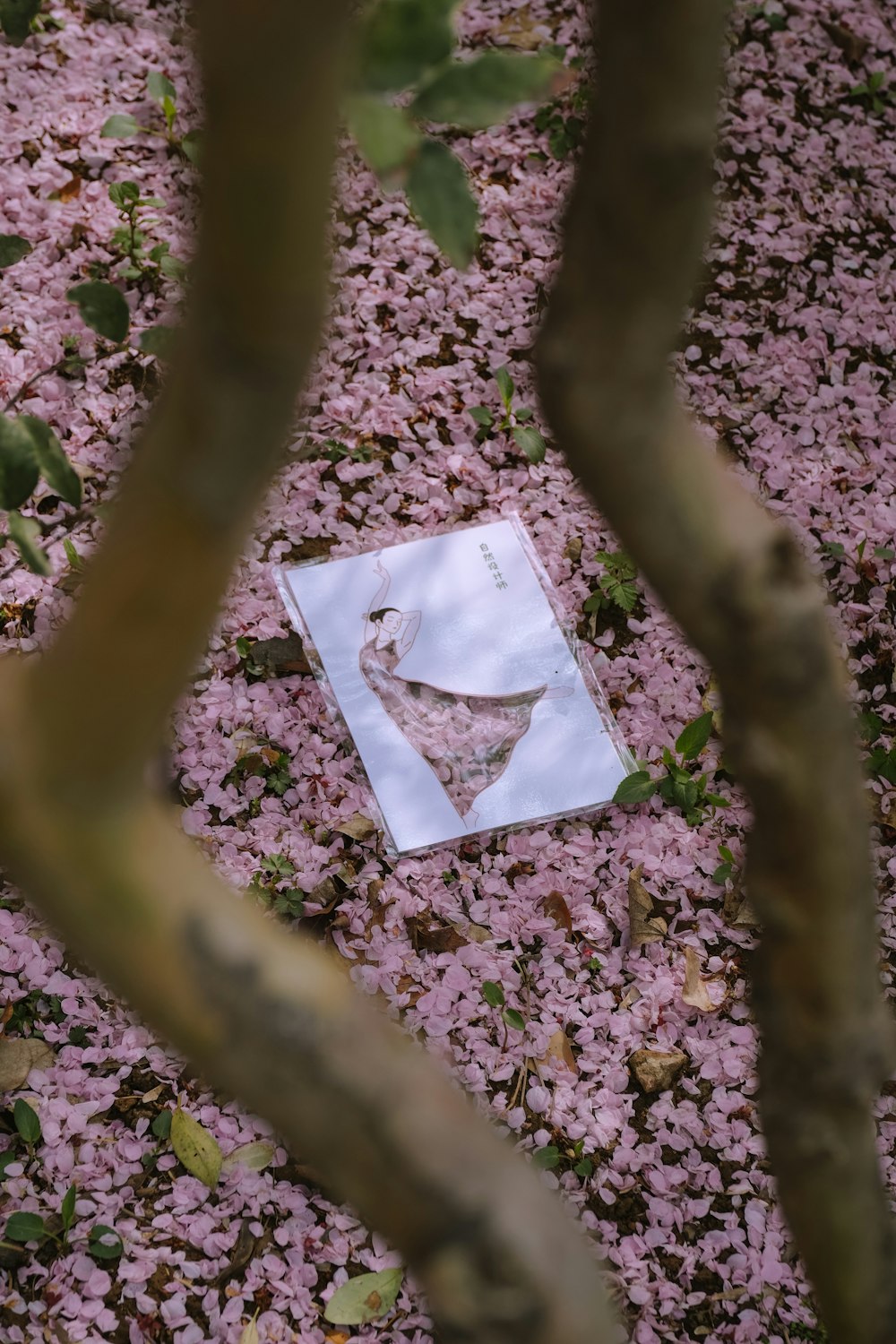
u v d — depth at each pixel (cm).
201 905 28
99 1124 174
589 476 33
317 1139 28
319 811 202
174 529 25
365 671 216
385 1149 28
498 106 46
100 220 258
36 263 251
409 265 264
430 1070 29
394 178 50
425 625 222
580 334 32
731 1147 180
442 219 50
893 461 254
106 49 282
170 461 24
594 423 32
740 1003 193
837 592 237
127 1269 162
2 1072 174
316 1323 162
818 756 38
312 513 233
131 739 26
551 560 232
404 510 235
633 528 34
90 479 228
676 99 29
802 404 258
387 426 243
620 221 30
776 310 270
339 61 21
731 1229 173
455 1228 28
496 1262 28
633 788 204
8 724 26
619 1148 179
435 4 47
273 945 28
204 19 21
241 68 21
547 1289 28
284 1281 164
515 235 270
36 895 27
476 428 246
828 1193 49
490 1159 29
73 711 26
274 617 220
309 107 21
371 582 225
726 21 29
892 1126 185
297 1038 27
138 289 252
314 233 23
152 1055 179
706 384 258
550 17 304
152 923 27
